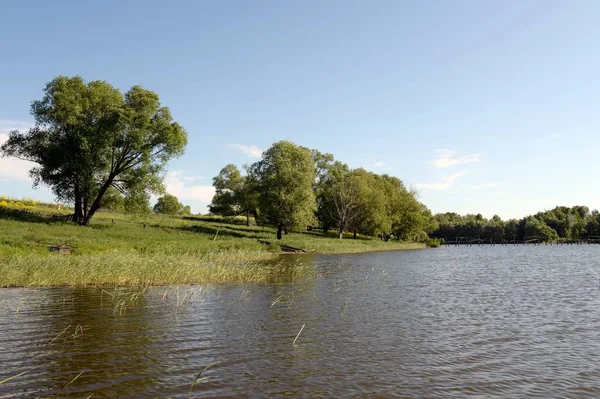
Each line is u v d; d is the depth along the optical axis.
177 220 76.94
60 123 52.31
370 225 87.12
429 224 113.88
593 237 146.00
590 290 25.00
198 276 26.78
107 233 49.62
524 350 12.44
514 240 147.12
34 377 9.98
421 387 9.52
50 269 24.70
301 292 22.92
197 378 9.90
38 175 53.25
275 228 90.31
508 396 9.08
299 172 68.38
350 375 10.26
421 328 15.06
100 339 13.23
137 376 10.08
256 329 14.70
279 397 8.94
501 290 24.86
